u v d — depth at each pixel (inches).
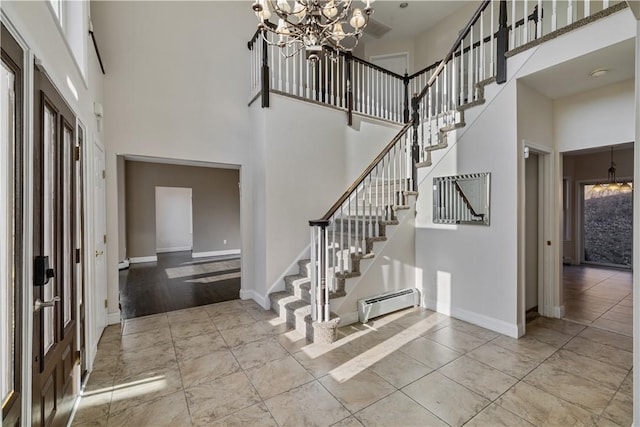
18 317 47.6
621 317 141.5
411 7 226.7
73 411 77.7
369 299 139.6
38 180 55.9
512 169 119.5
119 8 144.8
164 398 83.4
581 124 131.8
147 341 119.5
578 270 251.6
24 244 48.9
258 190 165.0
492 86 125.7
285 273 161.9
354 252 140.9
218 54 170.7
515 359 102.2
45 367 58.9
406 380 90.6
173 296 182.4
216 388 87.8
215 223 348.2
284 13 102.5
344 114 184.5
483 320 129.6
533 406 78.1
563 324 133.1
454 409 77.3
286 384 89.3
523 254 121.6
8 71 46.1
